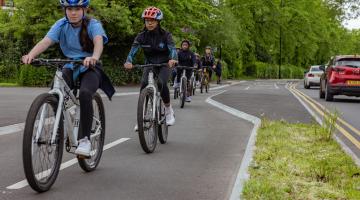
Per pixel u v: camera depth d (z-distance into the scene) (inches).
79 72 234.7
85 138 230.2
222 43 1862.7
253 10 2410.2
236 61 2411.4
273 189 206.8
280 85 1589.6
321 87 851.4
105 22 1099.9
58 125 216.8
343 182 221.6
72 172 254.4
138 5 1179.3
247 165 256.2
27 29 1072.8
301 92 1075.9
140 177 246.7
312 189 210.1
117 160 287.4
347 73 773.3
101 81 243.4
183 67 656.4
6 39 1154.7
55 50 1055.0
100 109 262.2
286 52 2891.2
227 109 591.5
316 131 378.3
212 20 1576.0
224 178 247.1
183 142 355.6
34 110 203.0
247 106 620.7
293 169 246.7
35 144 208.8
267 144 320.5
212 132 407.5
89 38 232.1
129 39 1204.5
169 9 1221.1
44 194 212.2
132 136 377.4
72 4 223.3
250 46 2573.8
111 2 1104.2
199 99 781.9
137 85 1184.8
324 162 260.8
